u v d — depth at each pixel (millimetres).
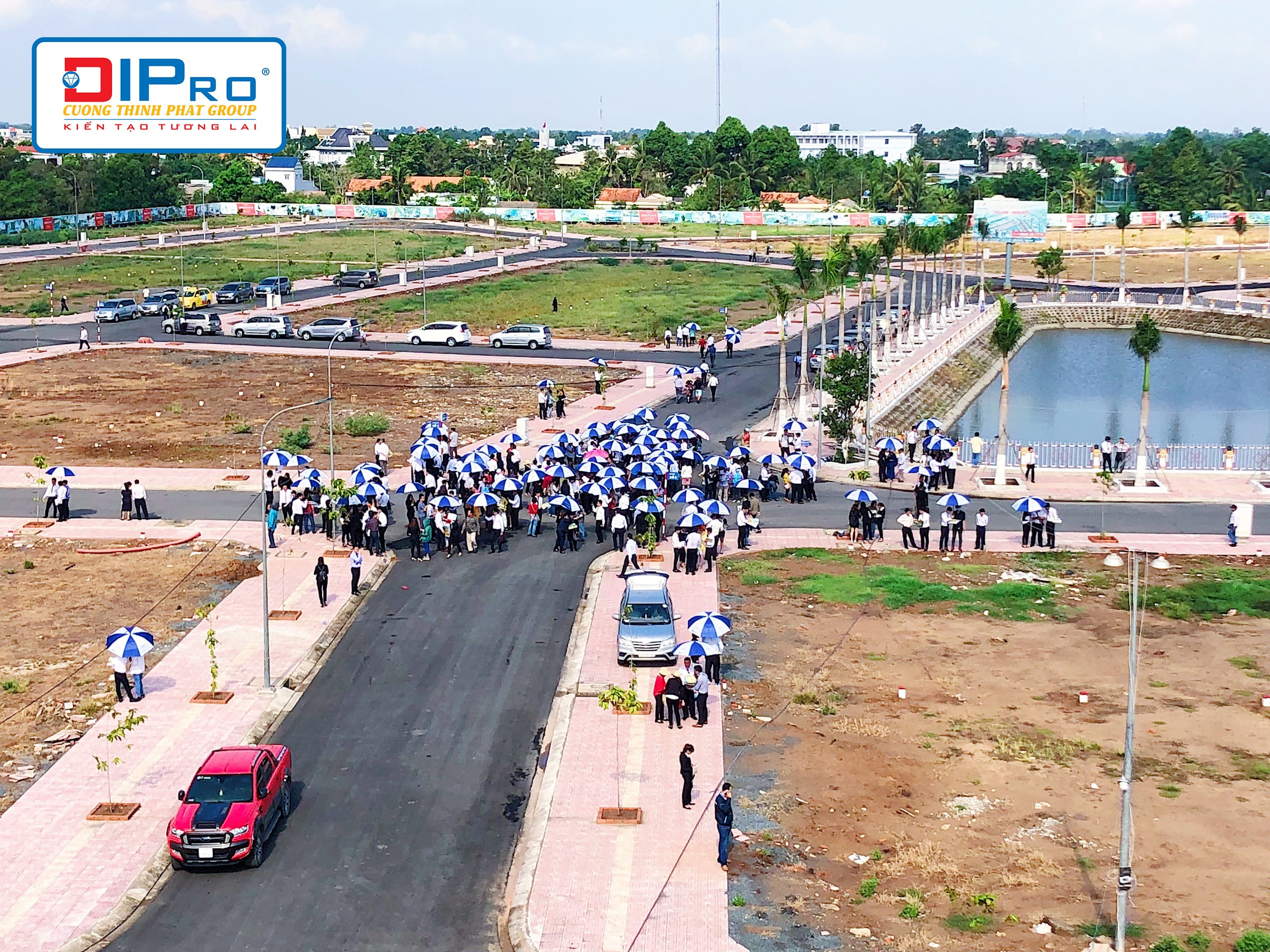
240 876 32438
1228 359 131375
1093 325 153250
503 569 57125
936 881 31625
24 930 29688
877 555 59406
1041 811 35188
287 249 186500
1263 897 30703
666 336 119125
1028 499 60094
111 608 52312
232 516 66375
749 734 40156
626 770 37656
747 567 57156
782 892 31188
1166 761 38156
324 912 30766
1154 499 69438
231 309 138375
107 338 122562
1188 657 46562
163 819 34906
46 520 65250
